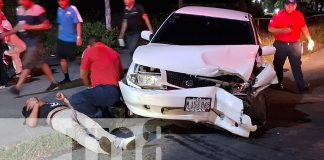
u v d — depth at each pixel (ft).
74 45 27.89
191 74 18.85
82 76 20.97
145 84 19.11
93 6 72.38
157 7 77.00
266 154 18.03
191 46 21.53
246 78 19.24
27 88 27.71
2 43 30.40
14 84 28.86
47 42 40.55
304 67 37.76
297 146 19.07
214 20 24.08
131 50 28.96
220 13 24.86
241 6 59.00
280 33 27.94
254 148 18.67
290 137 20.22
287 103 26.32
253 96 19.42
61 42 27.73
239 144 19.08
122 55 40.27
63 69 28.32
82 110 19.88
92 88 20.29
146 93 18.51
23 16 25.75
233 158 17.48
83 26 41.73
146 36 24.54
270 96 27.99
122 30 28.76
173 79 18.97
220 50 20.63
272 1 101.86
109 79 20.26
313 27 55.88
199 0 66.80
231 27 23.65
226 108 18.63
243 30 23.50
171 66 18.94
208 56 19.92
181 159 17.22
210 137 19.83
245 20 24.17
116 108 20.65
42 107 18.44
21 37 26.94
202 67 18.89
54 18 56.29
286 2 27.53
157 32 23.62
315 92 29.09
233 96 18.61
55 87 26.78
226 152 18.11
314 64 39.04
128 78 19.65
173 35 23.27
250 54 20.70
